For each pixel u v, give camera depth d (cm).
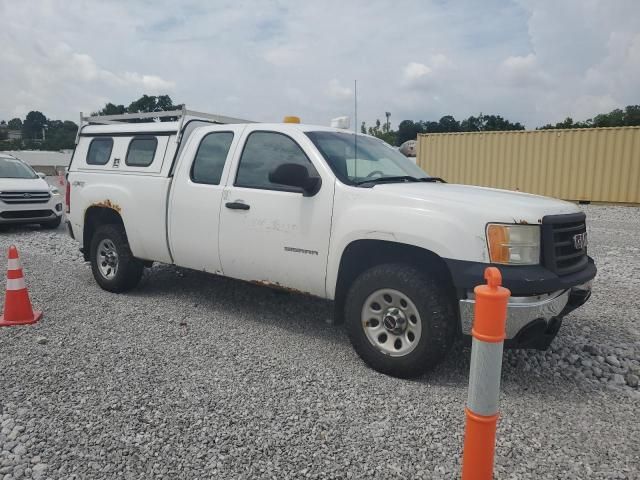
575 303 402
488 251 359
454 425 327
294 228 452
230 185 504
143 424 321
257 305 584
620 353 447
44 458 284
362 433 315
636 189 1738
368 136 557
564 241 386
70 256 872
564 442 312
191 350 444
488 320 218
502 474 279
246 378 389
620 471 284
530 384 394
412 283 379
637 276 757
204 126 552
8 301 506
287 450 296
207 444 301
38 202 1182
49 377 385
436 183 480
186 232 535
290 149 477
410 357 384
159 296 613
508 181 1947
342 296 443
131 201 582
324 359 432
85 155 659
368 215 404
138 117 621
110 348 444
